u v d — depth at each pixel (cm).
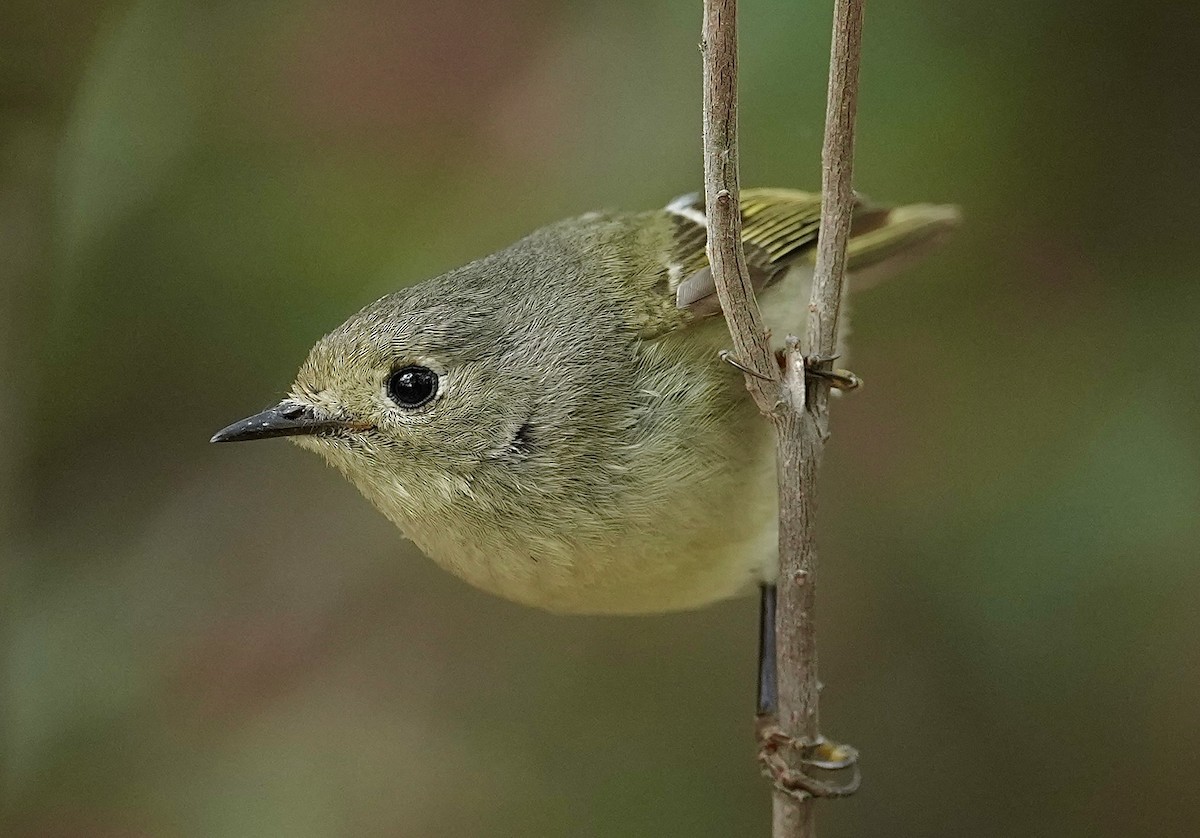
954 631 167
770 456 163
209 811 167
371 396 162
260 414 163
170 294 168
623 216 165
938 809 167
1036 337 167
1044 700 167
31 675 168
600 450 162
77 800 167
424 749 169
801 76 166
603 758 169
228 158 168
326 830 168
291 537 169
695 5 167
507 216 167
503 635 169
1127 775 167
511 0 167
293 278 167
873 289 168
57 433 168
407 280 167
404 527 163
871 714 168
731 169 161
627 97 167
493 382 162
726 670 169
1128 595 166
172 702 168
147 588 169
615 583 163
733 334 161
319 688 169
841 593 168
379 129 167
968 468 167
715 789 168
